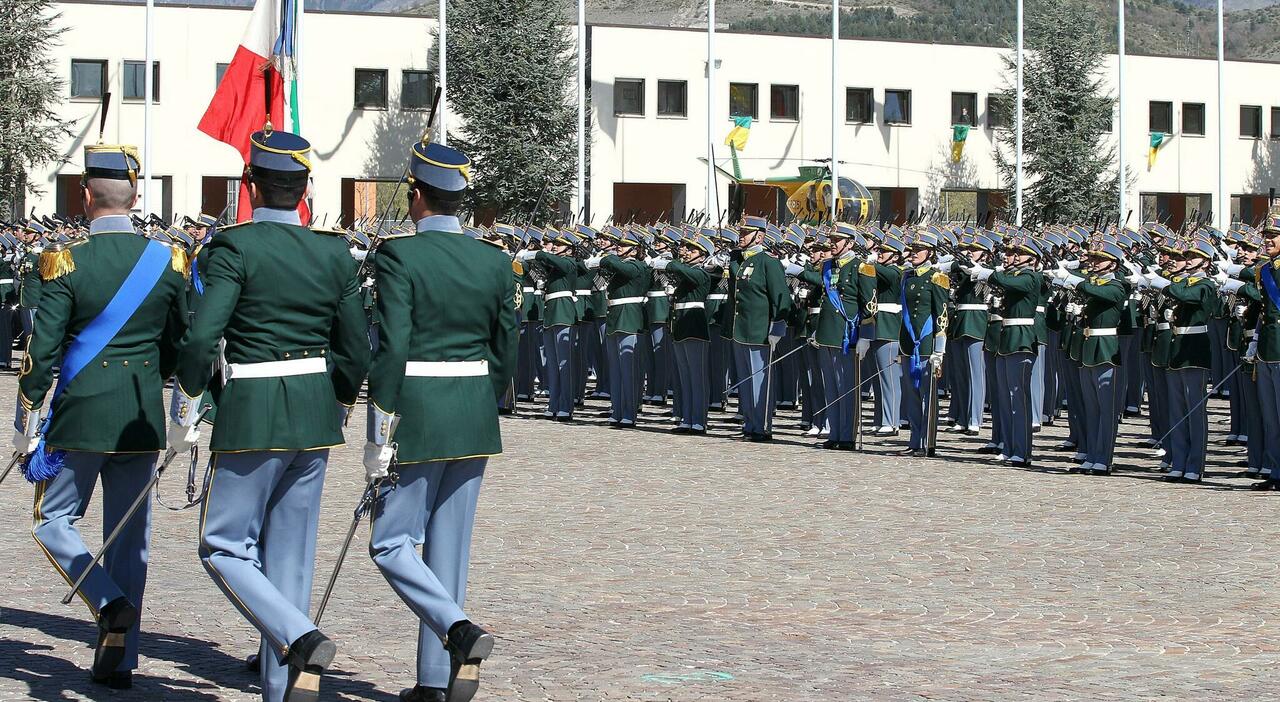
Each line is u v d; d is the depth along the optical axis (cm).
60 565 747
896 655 826
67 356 757
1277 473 1491
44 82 4566
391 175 5322
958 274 1925
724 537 1195
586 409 2305
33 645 820
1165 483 1539
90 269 750
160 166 5028
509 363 743
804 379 2025
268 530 707
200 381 671
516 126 4962
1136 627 900
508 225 2320
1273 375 1477
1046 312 1941
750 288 1888
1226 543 1181
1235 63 6134
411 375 705
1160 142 5734
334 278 700
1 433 1855
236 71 2141
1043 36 5462
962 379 1986
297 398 687
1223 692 752
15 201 4619
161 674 768
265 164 694
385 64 5297
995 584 1022
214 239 689
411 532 711
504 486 1468
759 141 5619
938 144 5819
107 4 4972
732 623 901
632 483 1495
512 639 852
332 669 784
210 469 687
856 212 4797
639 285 2050
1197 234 2409
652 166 5528
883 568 1074
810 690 747
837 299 1819
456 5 5022
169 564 1058
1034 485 1509
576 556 1112
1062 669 798
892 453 1772
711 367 2278
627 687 750
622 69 5472
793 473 1580
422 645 716
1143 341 1816
